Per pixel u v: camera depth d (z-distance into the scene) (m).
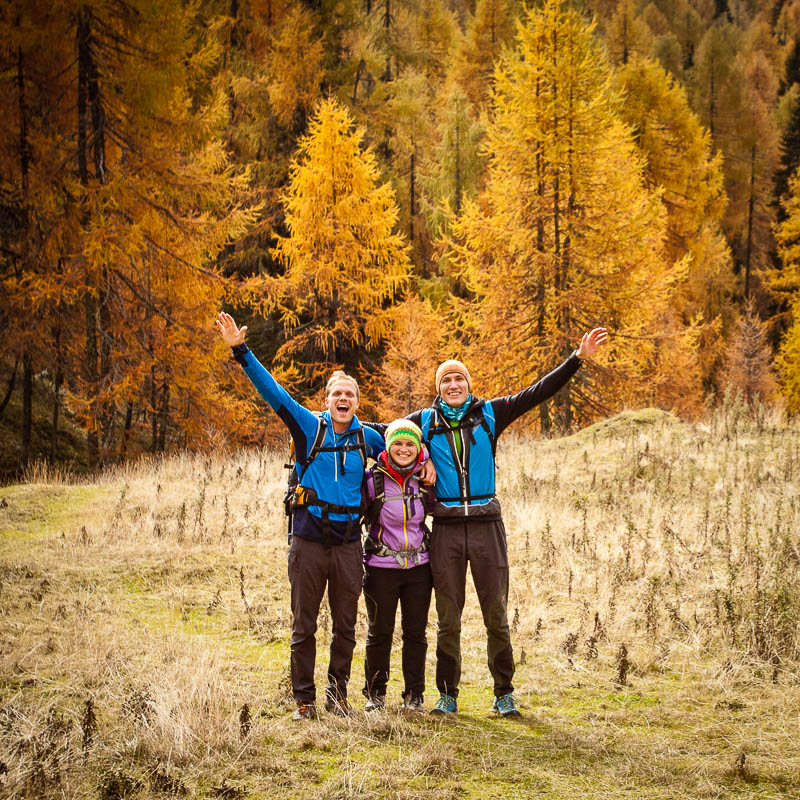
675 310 29.00
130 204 16.34
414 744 3.55
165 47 16.02
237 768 3.32
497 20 43.88
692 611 5.43
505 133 19.94
